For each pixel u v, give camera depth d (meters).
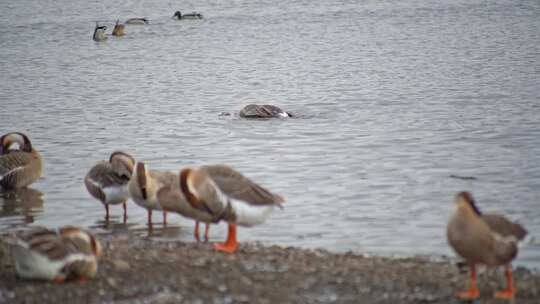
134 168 17.14
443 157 23.91
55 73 45.62
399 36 58.03
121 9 81.19
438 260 14.27
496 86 36.81
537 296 11.84
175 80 42.53
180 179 14.09
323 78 41.50
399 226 17.23
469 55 47.66
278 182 21.42
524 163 22.84
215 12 77.12
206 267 13.13
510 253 11.46
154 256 13.82
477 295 11.68
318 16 71.81
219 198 13.84
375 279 12.52
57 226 17.67
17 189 21.03
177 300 11.44
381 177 21.73
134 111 33.69
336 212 18.44
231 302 11.39
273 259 13.80
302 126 29.59
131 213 18.75
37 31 65.50
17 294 11.69
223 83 41.19
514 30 58.44
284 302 11.41
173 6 83.06
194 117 32.12
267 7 79.94
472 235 11.27
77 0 89.12
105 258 13.64
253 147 26.17
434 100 33.94
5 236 15.92
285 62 48.03
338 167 23.05
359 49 52.44
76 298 11.54
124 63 49.31
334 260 13.92
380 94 36.03
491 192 19.89
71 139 28.00
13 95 38.28
